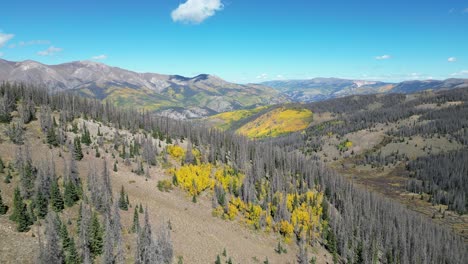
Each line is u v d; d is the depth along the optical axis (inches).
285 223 5423.2
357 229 6240.2
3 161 4362.7
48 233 2876.5
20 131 5305.1
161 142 7819.9
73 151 5172.2
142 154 6441.9
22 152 4726.9
